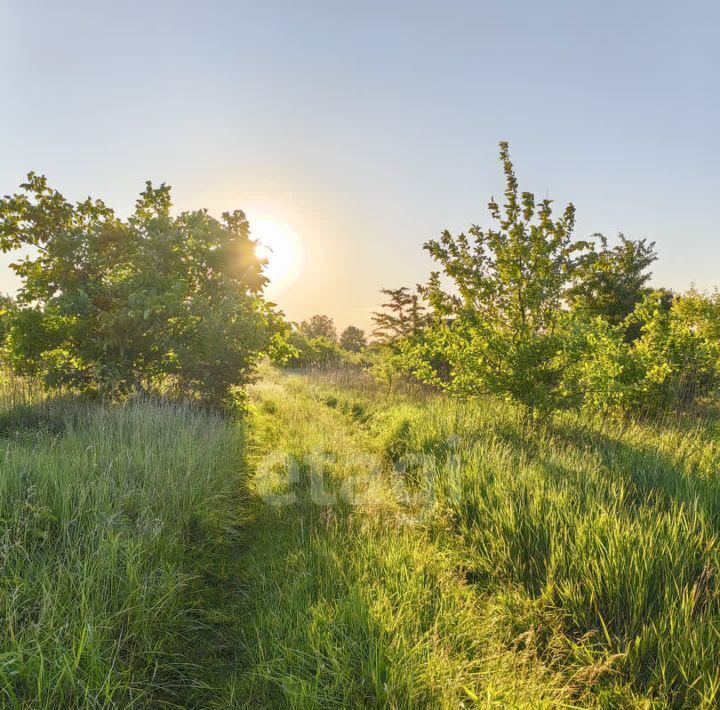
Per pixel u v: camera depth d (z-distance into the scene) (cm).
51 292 921
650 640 264
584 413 852
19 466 436
